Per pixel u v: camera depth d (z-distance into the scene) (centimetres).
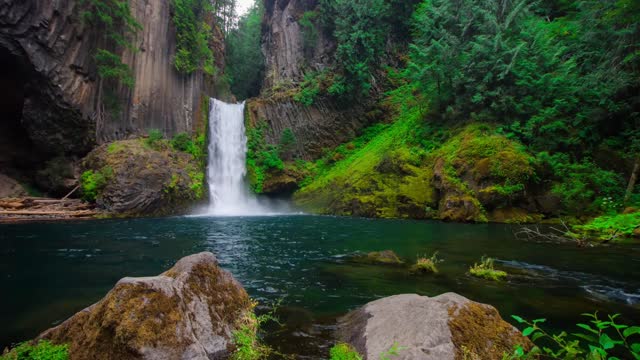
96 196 2120
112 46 2589
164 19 3102
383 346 361
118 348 322
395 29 4081
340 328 459
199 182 2681
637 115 1883
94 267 822
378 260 896
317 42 4128
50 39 2136
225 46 4722
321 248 1095
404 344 347
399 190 2198
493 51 2234
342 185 2666
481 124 2205
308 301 584
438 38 2650
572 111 2045
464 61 2394
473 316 382
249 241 1233
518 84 2116
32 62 2084
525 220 1777
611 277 728
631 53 1780
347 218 2138
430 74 2572
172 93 3130
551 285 669
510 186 1814
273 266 847
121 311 340
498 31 2245
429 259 862
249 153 3381
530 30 2248
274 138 3488
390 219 2053
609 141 1908
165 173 2375
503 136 2050
